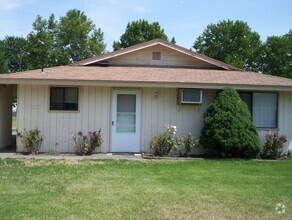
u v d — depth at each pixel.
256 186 8.34
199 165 11.16
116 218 5.90
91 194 7.38
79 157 12.44
